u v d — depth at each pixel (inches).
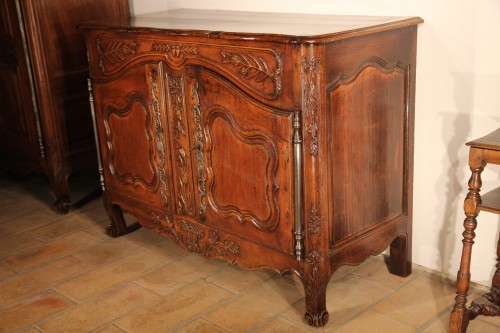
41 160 150.9
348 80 92.5
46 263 125.8
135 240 134.9
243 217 103.9
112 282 116.8
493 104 100.0
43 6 139.9
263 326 100.3
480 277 109.3
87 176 175.0
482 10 97.4
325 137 90.5
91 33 121.3
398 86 102.7
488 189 104.0
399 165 107.0
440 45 103.3
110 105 123.2
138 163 121.6
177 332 99.7
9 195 164.7
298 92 88.6
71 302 110.2
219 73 99.0
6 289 115.6
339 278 114.4
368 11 110.7
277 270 101.3
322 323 99.1
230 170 103.1
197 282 115.3
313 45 85.7
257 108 95.0
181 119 108.3
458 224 109.7
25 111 150.1
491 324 98.3
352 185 98.1
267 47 90.3
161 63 108.2
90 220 147.0
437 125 107.3
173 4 145.6
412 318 101.2
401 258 112.7
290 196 94.6
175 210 116.9
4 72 152.0
